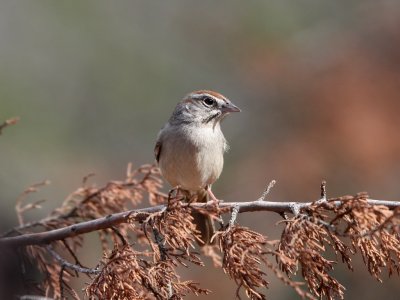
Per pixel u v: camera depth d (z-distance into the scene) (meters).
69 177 16.28
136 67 18.33
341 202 5.38
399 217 5.16
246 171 15.01
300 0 18.22
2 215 8.74
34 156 16.30
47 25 18.20
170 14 18.94
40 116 17.08
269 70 16.98
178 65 18.53
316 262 5.23
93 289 5.34
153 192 7.78
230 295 12.01
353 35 16.70
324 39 17.05
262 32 17.95
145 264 5.56
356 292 12.15
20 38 17.89
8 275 6.43
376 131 14.68
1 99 16.81
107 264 5.39
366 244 5.32
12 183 15.15
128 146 17.58
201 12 18.75
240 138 16.41
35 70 17.58
